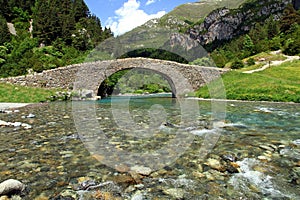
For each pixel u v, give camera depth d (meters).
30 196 3.78
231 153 5.85
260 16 141.50
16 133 8.12
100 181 4.32
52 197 3.77
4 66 39.19
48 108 16.16
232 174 4.64
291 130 8.54
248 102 20.33
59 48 54.31
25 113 13.41
